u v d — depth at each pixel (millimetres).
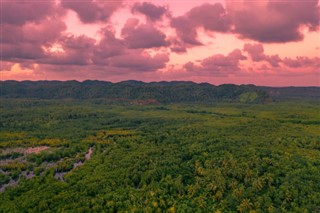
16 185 168500
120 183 159250
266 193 144750
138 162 188375
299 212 127625
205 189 151875
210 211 133625
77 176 173750
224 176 162625
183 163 189500
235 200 139875
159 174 168375
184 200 143625
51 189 154750
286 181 151500
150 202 138875
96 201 139625
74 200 141500
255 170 166000
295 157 188125
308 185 146750
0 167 198750
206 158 195250
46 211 130625
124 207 136500
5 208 136875
